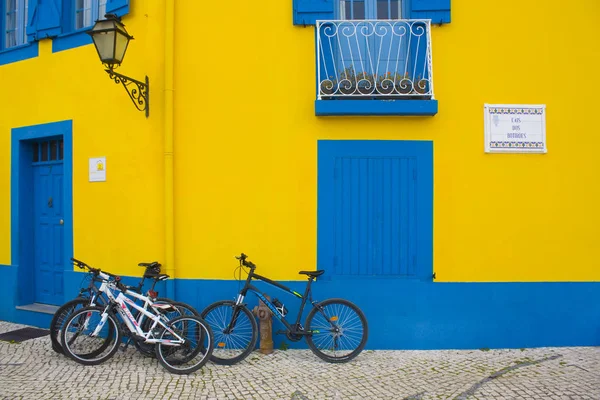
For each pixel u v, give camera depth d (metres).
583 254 5.23
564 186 5.25
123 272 5.52
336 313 5.05
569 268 5.23
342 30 5.42
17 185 6.42
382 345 5.18
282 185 5.29
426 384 4.18
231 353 4.93
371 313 5.18
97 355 4.76
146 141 5.44
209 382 4.24
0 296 6.52
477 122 5.25
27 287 6.46
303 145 5.28
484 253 5.22
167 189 5.25
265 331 5.03
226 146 5.33
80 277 5.77
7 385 4.15
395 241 5.23
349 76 5.28
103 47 4.71
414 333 5.18
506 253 5.23
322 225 5.25
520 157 5.25
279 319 4.93
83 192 5.80
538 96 5.27
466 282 5.20
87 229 5.77
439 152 5.23
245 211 5.31
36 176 6.54
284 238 5.28
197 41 5.36
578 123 5.27
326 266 5.24
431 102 5.04
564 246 5.23
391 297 5.19
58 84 6.03
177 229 5.34
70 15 6.18
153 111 5.41
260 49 5.33
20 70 6.36
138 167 5.47
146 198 5.42
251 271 5.00
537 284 5.21
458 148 5.24
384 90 5.25
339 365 4.70
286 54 5.32
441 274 5.20
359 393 4.00
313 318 5.00
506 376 4.35
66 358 4.88
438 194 5.22
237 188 5.32
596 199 5.25
